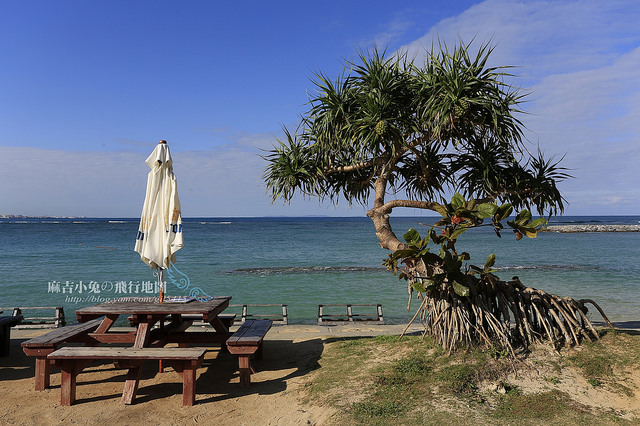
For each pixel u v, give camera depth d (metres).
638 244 55.94
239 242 58.41
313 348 7.78
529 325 6.32
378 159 7.45
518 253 42.62
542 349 6.06
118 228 103.12
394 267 6.43
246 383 5.90
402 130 7.03
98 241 55.09
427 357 6.09
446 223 6.18
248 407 5.22
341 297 18.08
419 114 6.78
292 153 7.90
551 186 7.05
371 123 6.62
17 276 23.48
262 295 18.59
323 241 61.38
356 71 7.07
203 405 5.29
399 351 6.54
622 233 89.69
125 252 38.88
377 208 7.39
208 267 29.31
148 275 24.33
